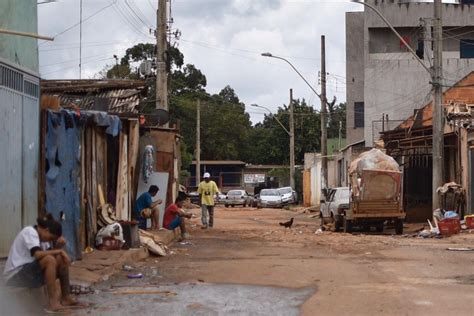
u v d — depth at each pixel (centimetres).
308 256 1745
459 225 2506
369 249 1936
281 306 1038
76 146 1457
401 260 1645
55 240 1034
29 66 1267
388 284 1252
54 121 1339
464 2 6209
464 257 1711
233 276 1357
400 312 988
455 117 3166
